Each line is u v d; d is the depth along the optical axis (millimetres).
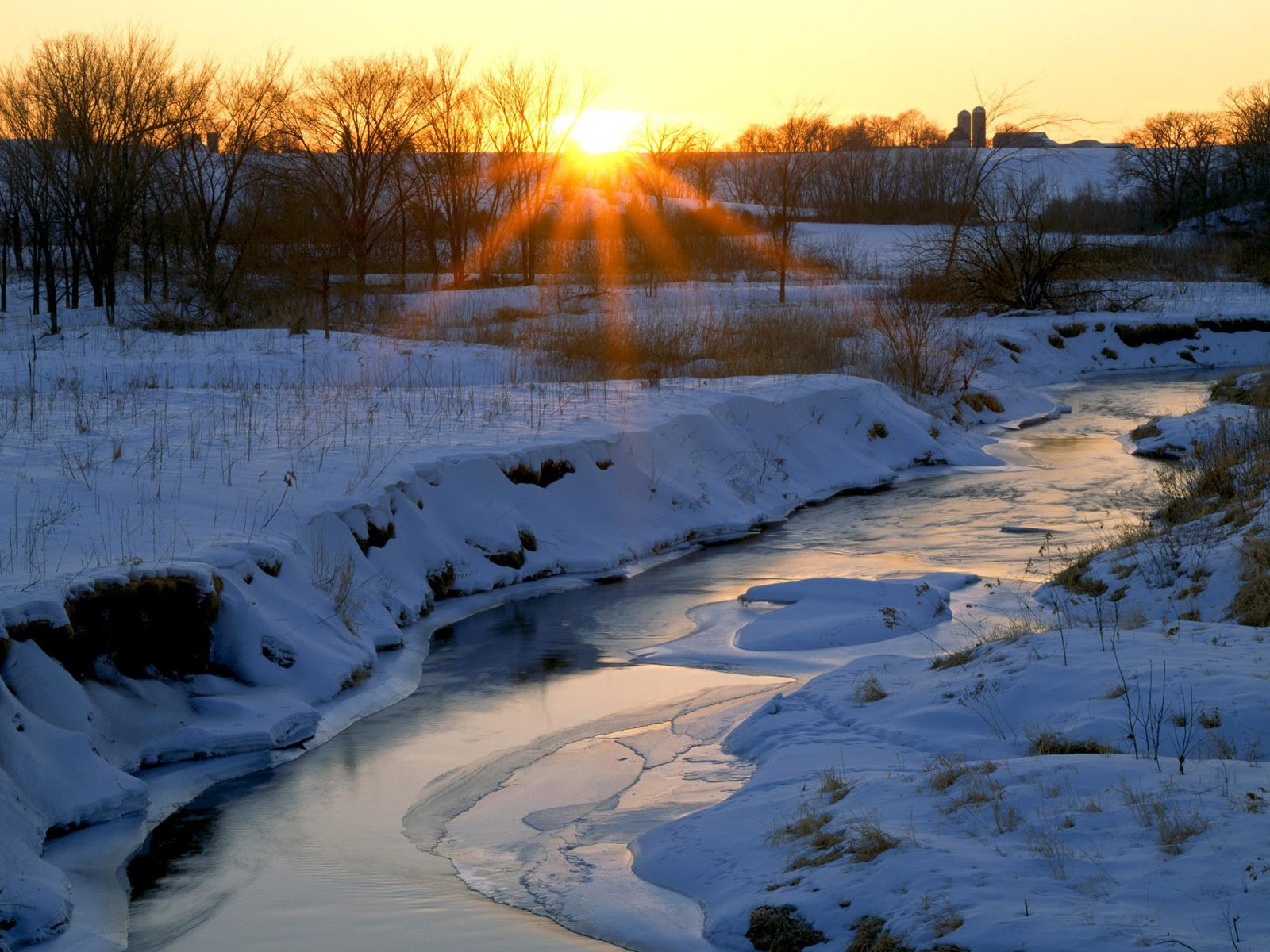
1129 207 86688
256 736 9859
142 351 29328
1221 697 8031
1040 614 13031
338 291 43875
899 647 12219
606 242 62688
